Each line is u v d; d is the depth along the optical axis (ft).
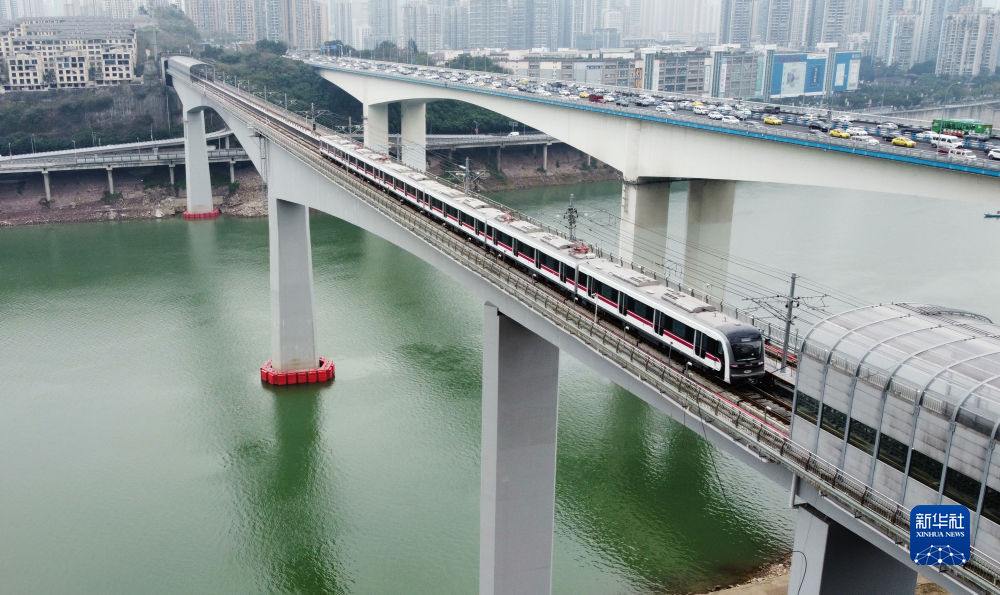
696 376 131.44
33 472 217.56
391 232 204.23
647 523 196.13
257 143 296.30
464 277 166.81
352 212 225.15
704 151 264.72
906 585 109.19
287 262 259.80
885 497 89.76
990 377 82.02
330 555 185.37
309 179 245.65
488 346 156.87
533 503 160.86
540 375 156.25
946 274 343.46
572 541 189.57
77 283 373.40
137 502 205.05
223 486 211.61
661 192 297.33
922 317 97.60
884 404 89.20
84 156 564.30
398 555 185.06
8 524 196.24
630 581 176.96
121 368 279.28
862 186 220.84
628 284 147.23
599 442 230.89
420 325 314.96
